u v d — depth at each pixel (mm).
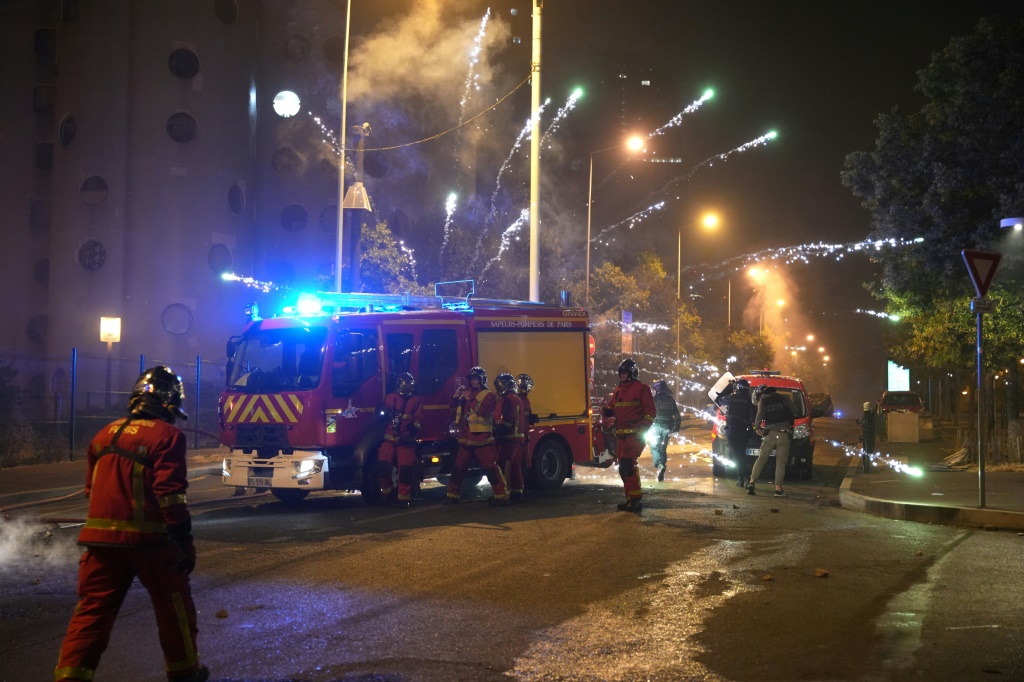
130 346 38312
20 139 42281
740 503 13898
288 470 13266
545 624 6621
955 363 24000
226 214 39938
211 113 39438
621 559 9062
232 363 14078
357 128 25234
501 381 13703
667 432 18000
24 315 42156
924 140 20562
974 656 5852
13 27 42344
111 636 6422
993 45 19312
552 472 15766
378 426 13797
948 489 14492
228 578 8203
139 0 38656
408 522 11711
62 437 23250
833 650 5996
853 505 13641
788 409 15484
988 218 19969
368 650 5988
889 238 21547
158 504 4930
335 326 13492
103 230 38500
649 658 5824
